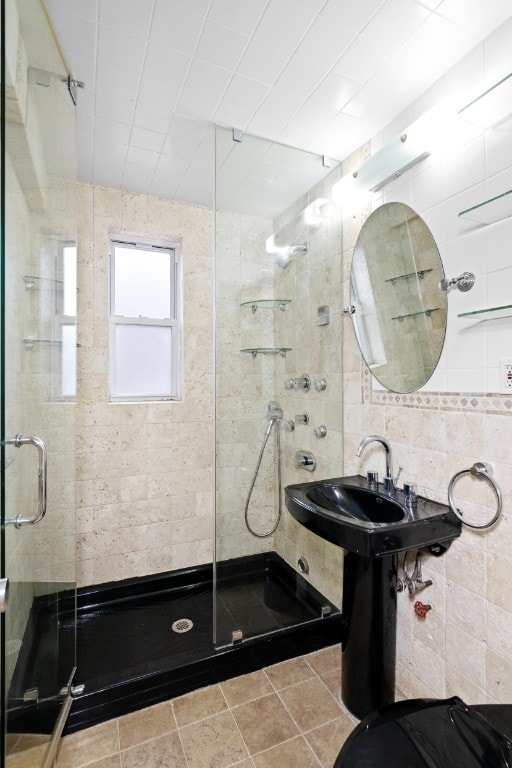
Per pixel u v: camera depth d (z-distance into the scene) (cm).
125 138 171
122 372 234
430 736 77
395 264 155
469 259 124
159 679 148
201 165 193
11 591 97
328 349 196
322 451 199
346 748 76
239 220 190
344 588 148
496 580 116
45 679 123
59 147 134
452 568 131
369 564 139
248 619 181
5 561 86
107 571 216
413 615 146
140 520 223
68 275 153
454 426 130
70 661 146
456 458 129
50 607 130
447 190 131
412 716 83
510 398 112
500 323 115
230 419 193
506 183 112
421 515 126
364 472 174
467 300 125
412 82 136
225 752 126
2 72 80
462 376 127
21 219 104
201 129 165
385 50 122
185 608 208
